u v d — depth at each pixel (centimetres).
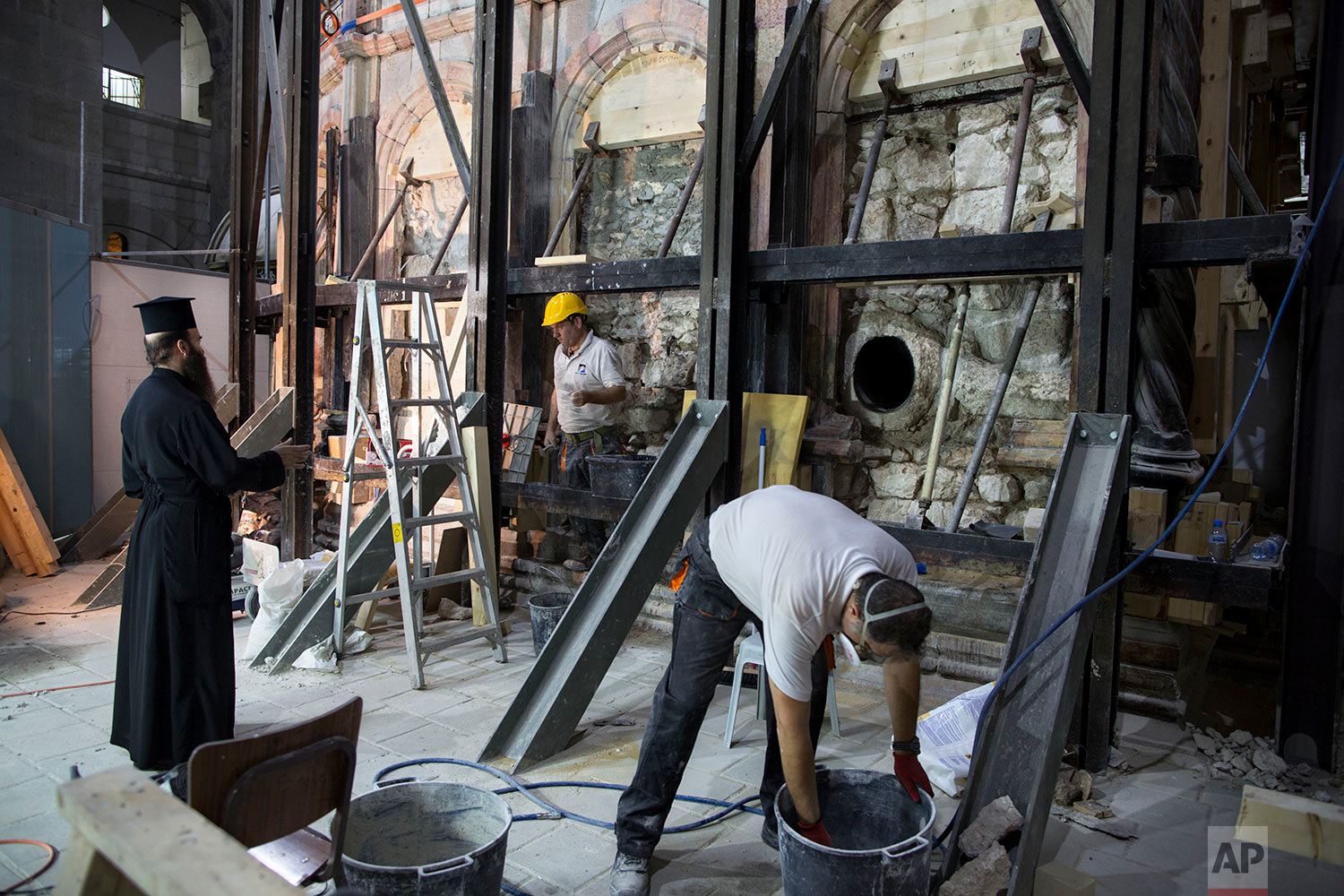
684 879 240
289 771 165
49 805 270
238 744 156
